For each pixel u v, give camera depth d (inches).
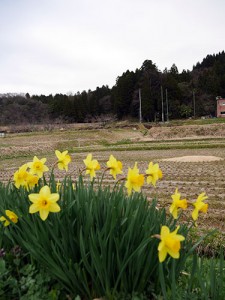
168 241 88.5
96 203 119.5
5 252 118.6
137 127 3159.5
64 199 119.7
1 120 3284.9
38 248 109.3
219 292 106.6
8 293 111.3
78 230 115.2
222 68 4377.5
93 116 4008.4
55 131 2753.4
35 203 101.0
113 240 107.9
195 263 110.3
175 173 722.8
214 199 462.0
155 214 121.7
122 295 106.0
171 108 3791.8
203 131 2383.1
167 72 4387.3
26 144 1822.1
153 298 111.1
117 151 1513.3
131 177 119.1
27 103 3688.5
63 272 107.5
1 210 119.3
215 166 832.3
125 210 120.6
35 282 111.0
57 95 4554.6
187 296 107.4
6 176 762.2
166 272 112.2
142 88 3801.7
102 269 104.5
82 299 110.6
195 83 4256.9
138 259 104.0
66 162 137.9
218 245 237.0
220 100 3698.3
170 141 2022.6
